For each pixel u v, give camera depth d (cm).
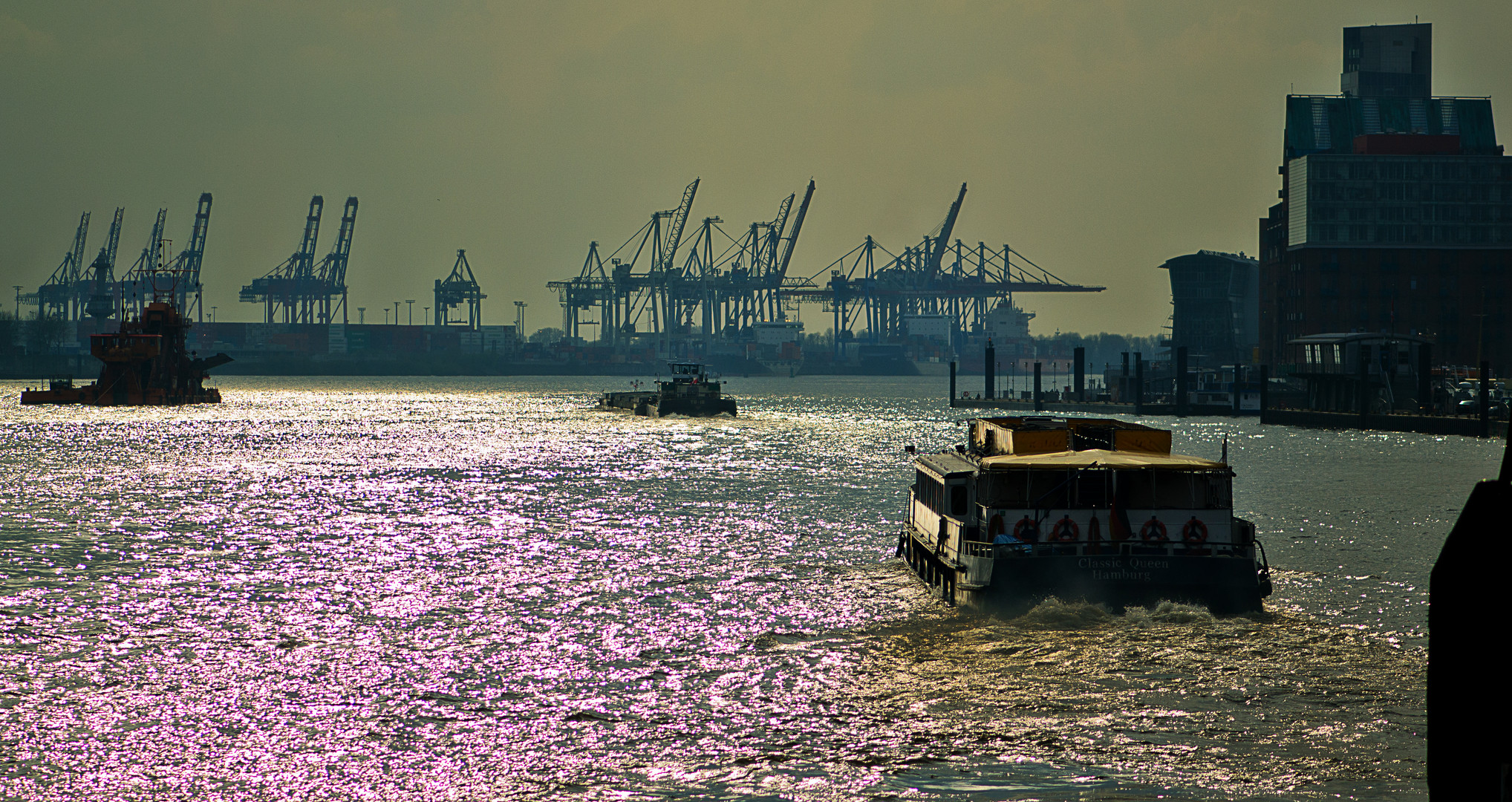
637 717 11525
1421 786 9556
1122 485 15262
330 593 17825
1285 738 10719
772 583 18562
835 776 9919
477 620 15862
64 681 12725
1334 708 11544
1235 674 12631
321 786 9762
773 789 9638
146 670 13212
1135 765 10100
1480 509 3138
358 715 11600
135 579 18950
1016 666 12975
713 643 14462
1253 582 14812
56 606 16675
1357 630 14725
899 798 9431
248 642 14588
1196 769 9962
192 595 17612
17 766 10175
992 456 17375
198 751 10581
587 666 13438
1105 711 11494
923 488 19025
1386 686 12250
